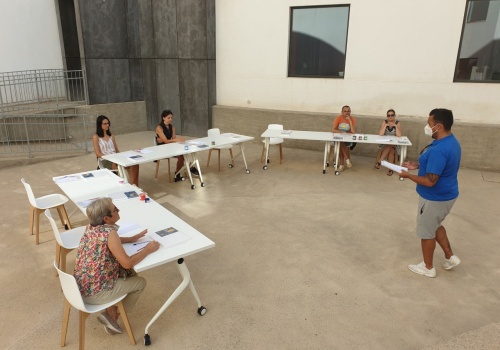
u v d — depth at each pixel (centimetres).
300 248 402
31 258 382
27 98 916
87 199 361
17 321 290
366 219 471
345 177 635
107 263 246
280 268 364
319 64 791
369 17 711
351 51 742
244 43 844
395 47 703
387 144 649
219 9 852
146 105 1014
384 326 285
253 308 306
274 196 550
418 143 703
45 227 451
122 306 258
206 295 322
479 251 394
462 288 332
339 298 319
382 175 646
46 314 299
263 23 811
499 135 643
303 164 714
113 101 972
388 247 404
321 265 369
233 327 284
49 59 940
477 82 659
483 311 302
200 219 472
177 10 878
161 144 615
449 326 285
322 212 493
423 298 318
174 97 949
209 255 387
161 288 332
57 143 860
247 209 503
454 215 480
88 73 915
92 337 274
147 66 976
